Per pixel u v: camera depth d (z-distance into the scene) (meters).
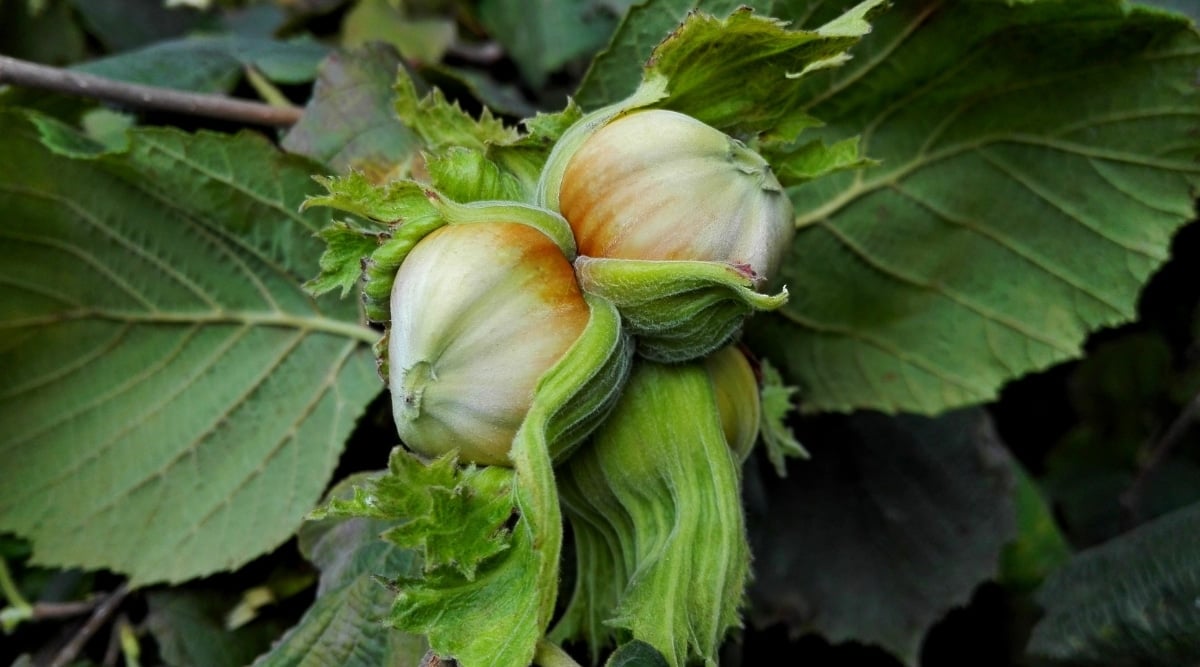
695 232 0.22
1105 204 0.26
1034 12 0.25
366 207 0.22
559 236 0.22
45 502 0.27
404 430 0.22
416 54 0.30
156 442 0.27
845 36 0.22
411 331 0.21
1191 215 0.26
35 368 0.27
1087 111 0.26
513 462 0.21
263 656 0.25
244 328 0.27
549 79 0.30
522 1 0.30
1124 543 0.27
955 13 0.25
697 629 0.22
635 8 0.25
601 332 0.22
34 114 0.26
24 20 0.31
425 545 0.21
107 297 0.27
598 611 0.23
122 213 0.27
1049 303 0.26
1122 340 0.31
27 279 0.27
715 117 0.23
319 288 0.22
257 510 0.27
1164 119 0.25
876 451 0.29
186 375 0.27
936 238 0.27
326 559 0.26
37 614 0.28
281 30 0.31
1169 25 0.25
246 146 0.26
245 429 0.27
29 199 0.26
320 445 0.27
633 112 0.22
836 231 0.27
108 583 0.28
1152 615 0.26
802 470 0.29
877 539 0.28
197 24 0.32
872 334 0.27
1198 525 0.26
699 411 0.22
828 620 0.28
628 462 0.22
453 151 0.22
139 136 0.26
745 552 0.22
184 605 0.27
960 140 0.26
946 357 0.27
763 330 0.27
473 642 0.21
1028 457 0.32
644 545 0.22
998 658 0.29
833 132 0.26
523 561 0.21
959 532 0.28
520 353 0.21
